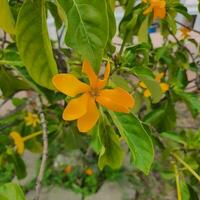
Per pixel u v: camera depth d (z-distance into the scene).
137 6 0.40
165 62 0.54
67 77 0.22
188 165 0.41
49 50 0.22
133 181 1.03
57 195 1.01
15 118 0.62
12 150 0.53
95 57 0.22
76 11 0.21
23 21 0.21
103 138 0.29
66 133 0.55
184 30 0.52
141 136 0.28
